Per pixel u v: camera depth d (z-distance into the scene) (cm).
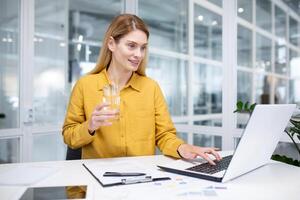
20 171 104
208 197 79
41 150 267
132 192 83
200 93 278
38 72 265
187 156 120
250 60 254
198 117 279
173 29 307
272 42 244
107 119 111
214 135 253
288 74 233
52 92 277
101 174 98
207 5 270
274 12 243
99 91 145
